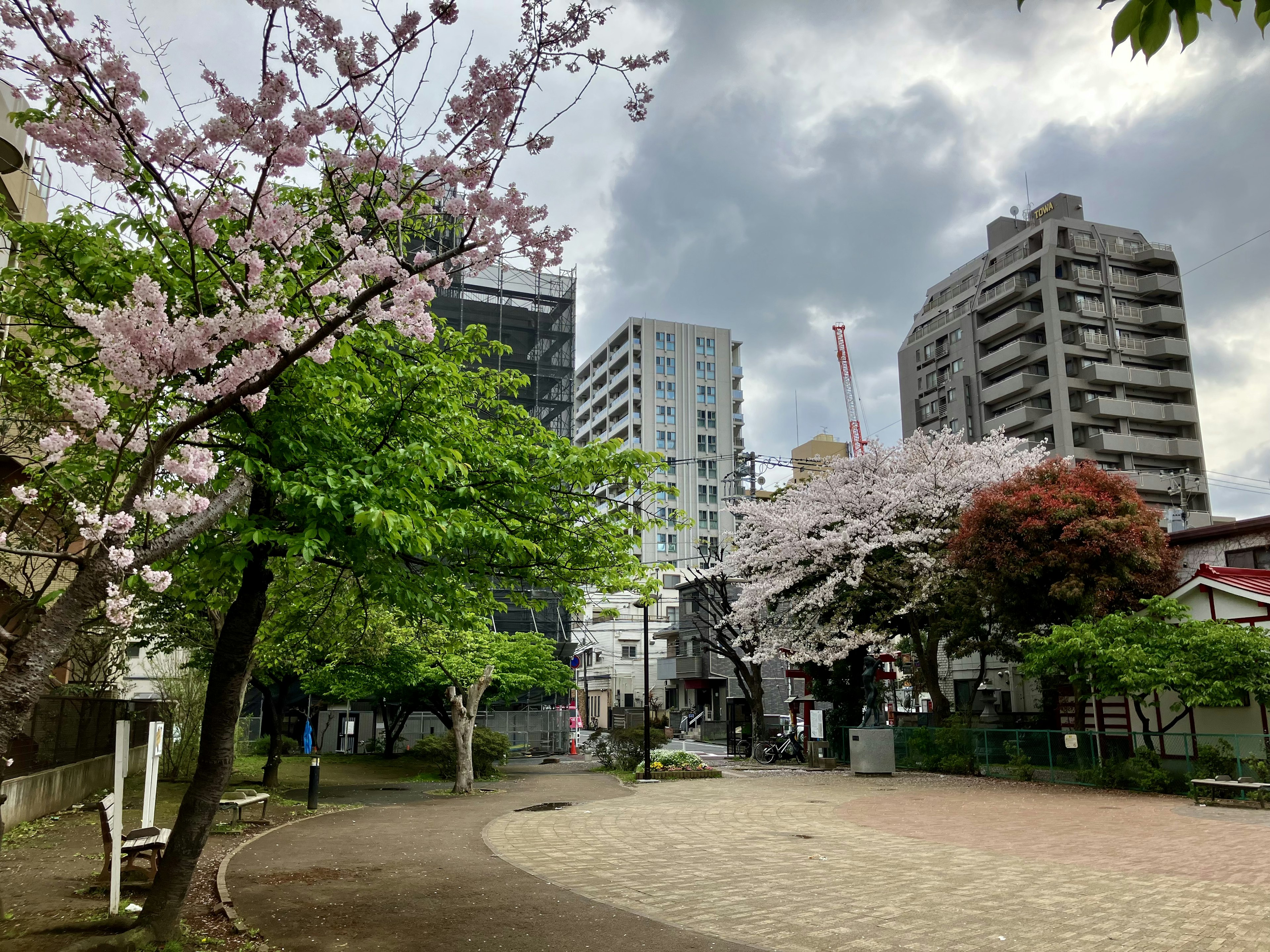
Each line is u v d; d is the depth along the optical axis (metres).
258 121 4.93
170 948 6.31
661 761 24.23
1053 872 9.90
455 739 23.44
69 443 4.94
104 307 6.18
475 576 9.92
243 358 5.16
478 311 48.00
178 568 10.12
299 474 6.76
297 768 27.69
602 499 10.55
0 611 10.84
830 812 15.79
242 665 7.10
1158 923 7.51
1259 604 19.14
